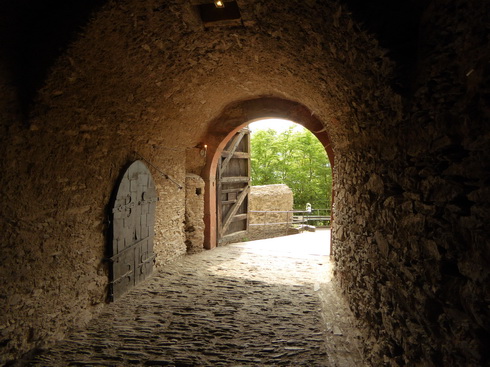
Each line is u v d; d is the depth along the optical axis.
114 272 4.18
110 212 4.06
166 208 6.00
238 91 6.02
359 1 2.01
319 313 3.93
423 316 1.74
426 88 1.75
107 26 2.65
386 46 1.96
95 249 3.85
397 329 2.14
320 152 18.80
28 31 2.52
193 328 3.52
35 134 2.77
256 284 5.15
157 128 5.15
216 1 2.77
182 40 3.49
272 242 8.68
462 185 1.42
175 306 4.17
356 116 3.13
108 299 4.14
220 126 7.28
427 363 1.68
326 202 19.12
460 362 1.39
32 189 2.82
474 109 1.34
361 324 3.18
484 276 1.23
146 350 3.01
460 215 1.43
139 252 4.91
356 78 2.64
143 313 3.94
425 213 1.78
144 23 2.91
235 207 9.00
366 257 3.05
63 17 2.46
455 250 1.47
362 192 3.25
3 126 2.47
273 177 19.38
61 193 3.20
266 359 2.84
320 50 2.89
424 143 1.79
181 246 6.68
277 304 4.27
